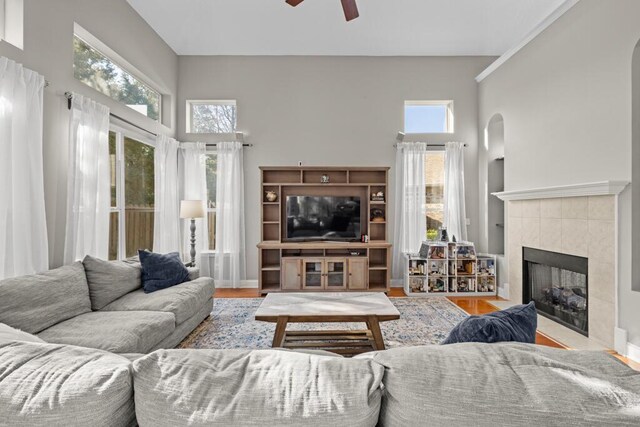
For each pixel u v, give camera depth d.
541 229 3.82
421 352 0.92
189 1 3.95
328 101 5.32
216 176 5.29
